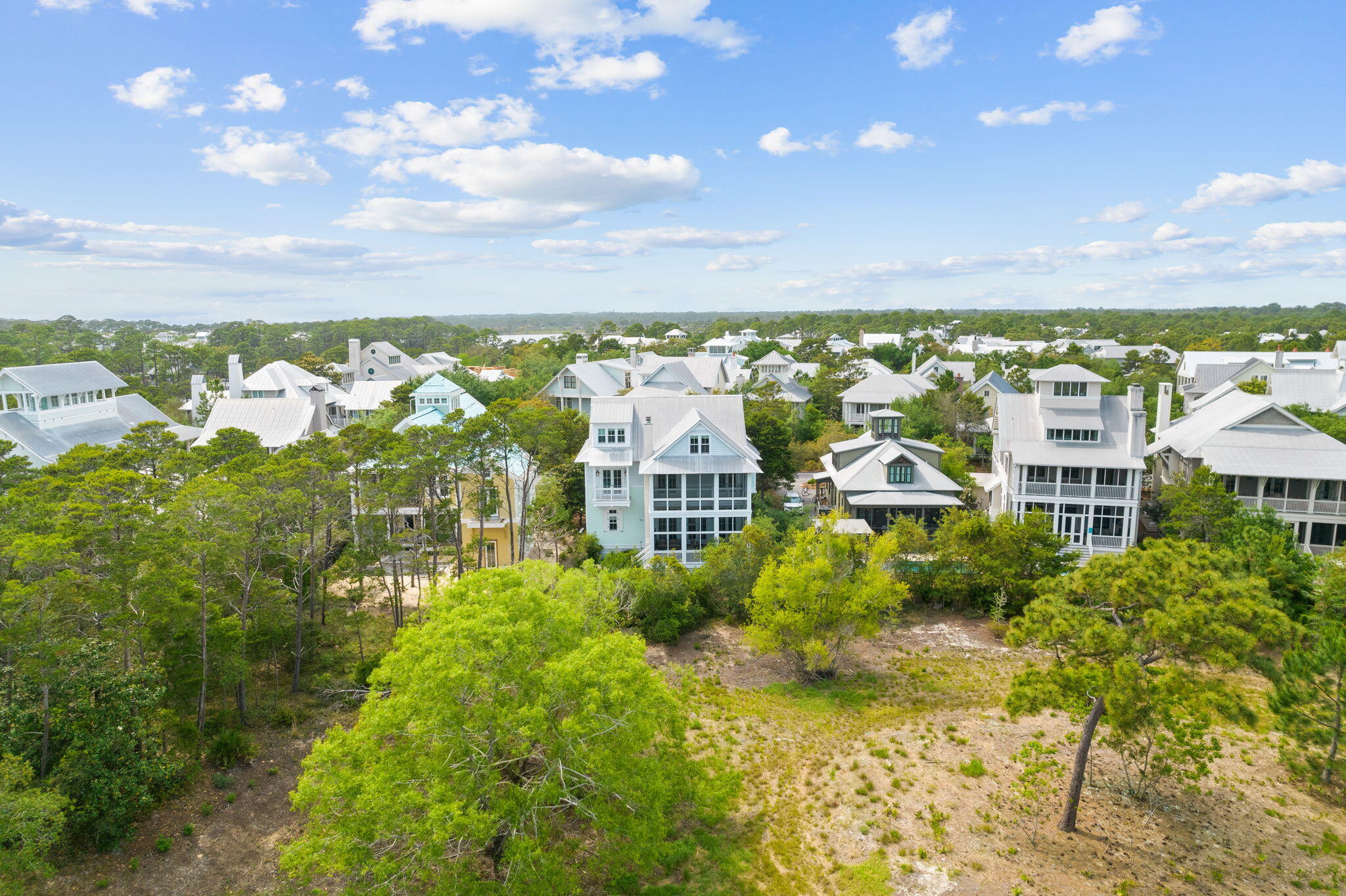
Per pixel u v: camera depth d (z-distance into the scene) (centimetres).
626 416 5028
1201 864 2117
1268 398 5475
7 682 2359
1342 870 2066
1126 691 1994
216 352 15025
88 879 2302
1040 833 2289
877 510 5106
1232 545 3981
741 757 2895
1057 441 5125
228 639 3020
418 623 3909
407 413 7744
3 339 16150
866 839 2366
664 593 4022
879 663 3697
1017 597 4125
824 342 17375
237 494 3114
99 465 4538
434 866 1952
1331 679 2341
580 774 1998
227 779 2792
